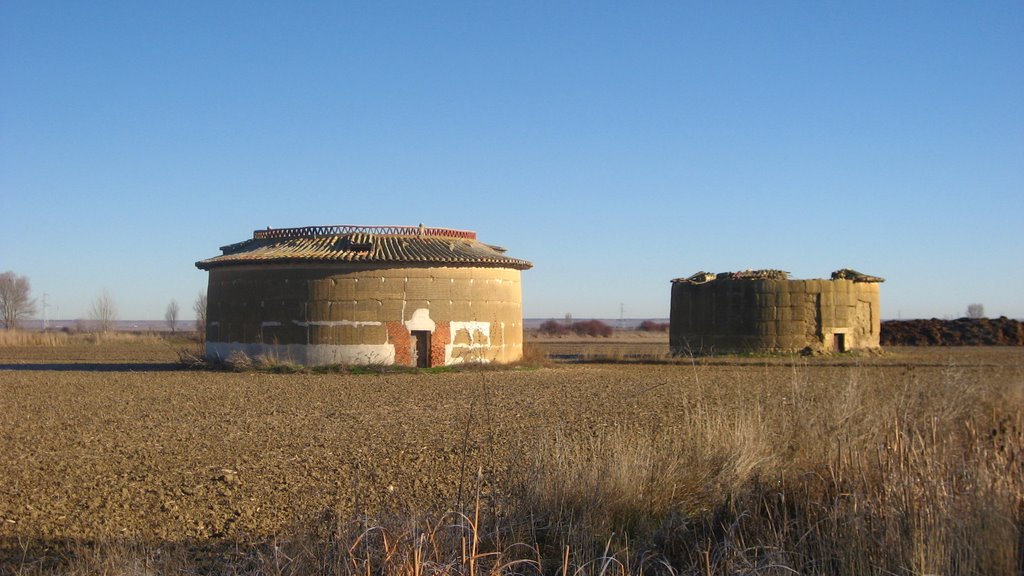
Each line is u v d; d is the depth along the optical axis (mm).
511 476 11531
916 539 8695
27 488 13789
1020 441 12141
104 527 11453
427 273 39031
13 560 10039
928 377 26094
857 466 10875
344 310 38375
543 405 24641
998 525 8781
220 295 41594
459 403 25516
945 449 10969
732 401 23203
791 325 49625
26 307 128000
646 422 20250
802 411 13141
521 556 9711
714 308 51344
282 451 16984
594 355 49344
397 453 16531
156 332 104188
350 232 42281
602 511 10500
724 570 9172
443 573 8508
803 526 10156
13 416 22688
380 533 9133
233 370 38906
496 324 40812
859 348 50875
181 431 19859
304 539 9320
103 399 26906
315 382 33156
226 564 9578
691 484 11609
